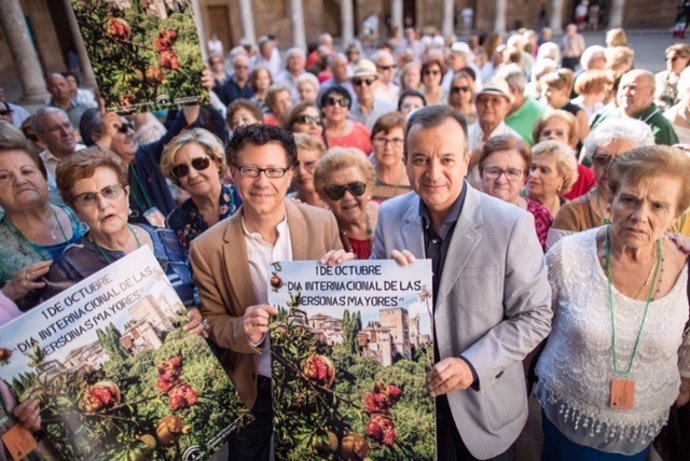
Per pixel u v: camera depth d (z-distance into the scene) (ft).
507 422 5.98
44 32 71.46
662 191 4.99
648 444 6.26
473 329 5.42
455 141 5.02
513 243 5.30
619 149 7.89
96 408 5.01
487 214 5.45
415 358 5.19
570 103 15.80
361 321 5.27
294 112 12.85
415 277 5.08
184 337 5.53
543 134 12.82
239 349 5.91
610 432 6.11
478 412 5.75
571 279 6.02
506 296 5.43
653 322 5.61
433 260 5.74
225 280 6.35
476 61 32.04
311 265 5.28
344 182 8.30
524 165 8.97
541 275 5.40
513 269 5.31
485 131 13.19
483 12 86.74
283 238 6.38
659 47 59.57
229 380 5.81
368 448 5.51
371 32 83.66
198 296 7.13
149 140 14.05
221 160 9.07
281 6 86.48
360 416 5.46
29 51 40.75
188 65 7.43
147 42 7.02
